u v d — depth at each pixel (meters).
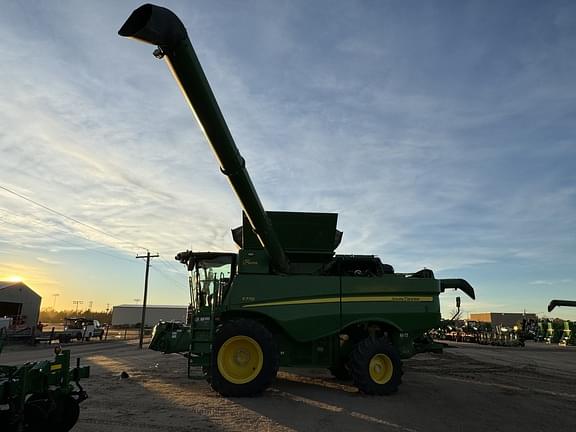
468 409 8.83
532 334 55.47
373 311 10.62
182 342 11.98
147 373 13.37
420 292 11.03
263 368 9.57
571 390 11.78
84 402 8.55
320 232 11.52
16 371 5.38
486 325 51.41
